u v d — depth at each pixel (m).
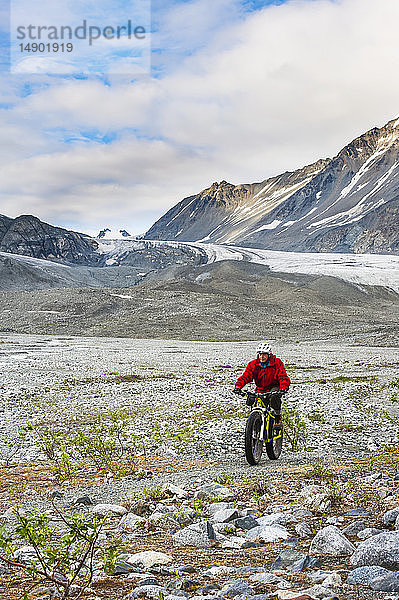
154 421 19.69
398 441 15.44
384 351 71.31
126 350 73.12
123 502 8.59
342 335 103.62
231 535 6.36
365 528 5.85
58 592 4.03
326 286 198.00
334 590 3.78
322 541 5.18
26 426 17.56
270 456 12.47
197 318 129.38
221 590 4.01
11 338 98.69
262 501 8.16
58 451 13.88
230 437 16.27
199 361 55.22
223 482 10.13
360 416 20.69
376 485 8.56
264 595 3.72
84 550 5.32
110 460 12.49
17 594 4.02
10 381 35.72
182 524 6.98
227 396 27.66
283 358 60.16
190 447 14.63
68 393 29.59
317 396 27.38
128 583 4.34
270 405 12.02
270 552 5.34
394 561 4.27
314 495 7.81
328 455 13.34
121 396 28.19
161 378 38.44
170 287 171.38
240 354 65.94
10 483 10.38
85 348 76.69
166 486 9.16
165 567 4.83
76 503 8.53
